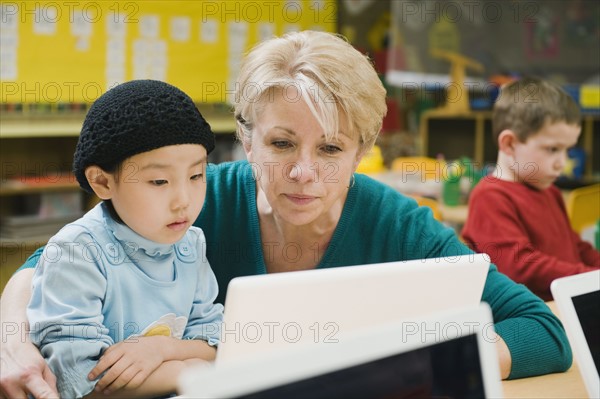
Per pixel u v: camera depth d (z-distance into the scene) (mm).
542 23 4281
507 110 2137
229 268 1382
